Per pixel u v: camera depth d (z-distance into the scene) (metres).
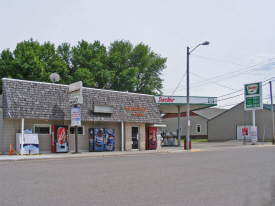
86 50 46.84
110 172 11.60
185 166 13.51
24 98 20.70
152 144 27.72
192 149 26.89
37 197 7.38
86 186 8.76
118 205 6.65
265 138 41.25
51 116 21.38
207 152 23.11
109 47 56.09
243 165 13.80
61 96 22.80
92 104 23.98
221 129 47.69
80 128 24.08
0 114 20.41
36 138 20.81
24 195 7.60
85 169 12.55
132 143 26.22
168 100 33.78
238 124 45.38
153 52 57.22
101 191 8.09
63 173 11.34
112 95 25.70
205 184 9.18
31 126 21.61
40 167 13.34
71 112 21.67
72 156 19.36
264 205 6.89
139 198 7.31
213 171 11.88
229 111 46.81
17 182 9.38
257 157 17.66
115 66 47.06
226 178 10.27
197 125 58.97
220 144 36.88
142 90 54.38
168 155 20.69
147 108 27.48
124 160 16.80
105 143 24.70
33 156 18.94
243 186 8.97
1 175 10.84
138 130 26.61
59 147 22.06
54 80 24.75
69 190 8.20
